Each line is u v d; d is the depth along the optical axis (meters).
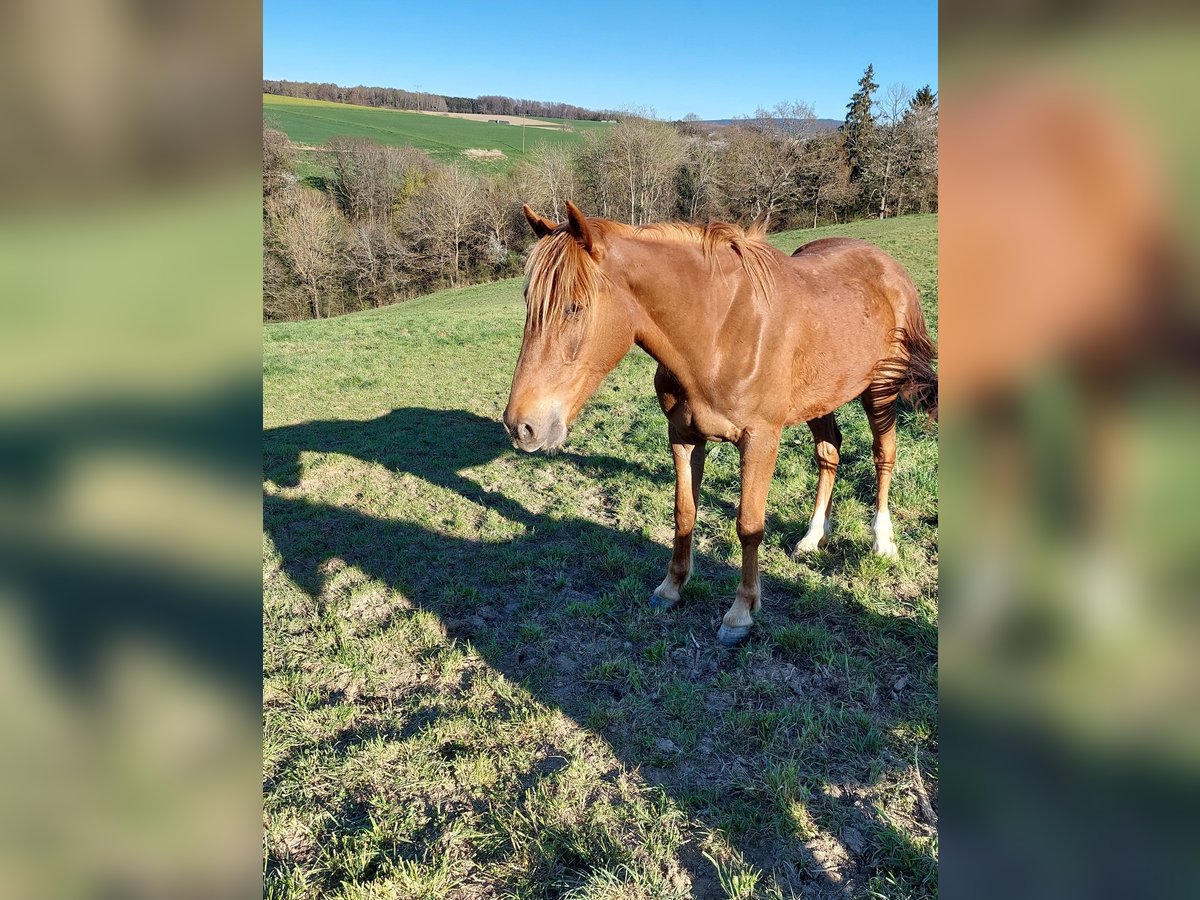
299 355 14.34
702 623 3.48
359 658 3.30
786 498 4.76
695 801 2.40
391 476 6.10
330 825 2.38
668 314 2.81
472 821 2.36
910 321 3.82
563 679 3.12
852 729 2.70
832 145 42.44
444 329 17.33
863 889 2.06
